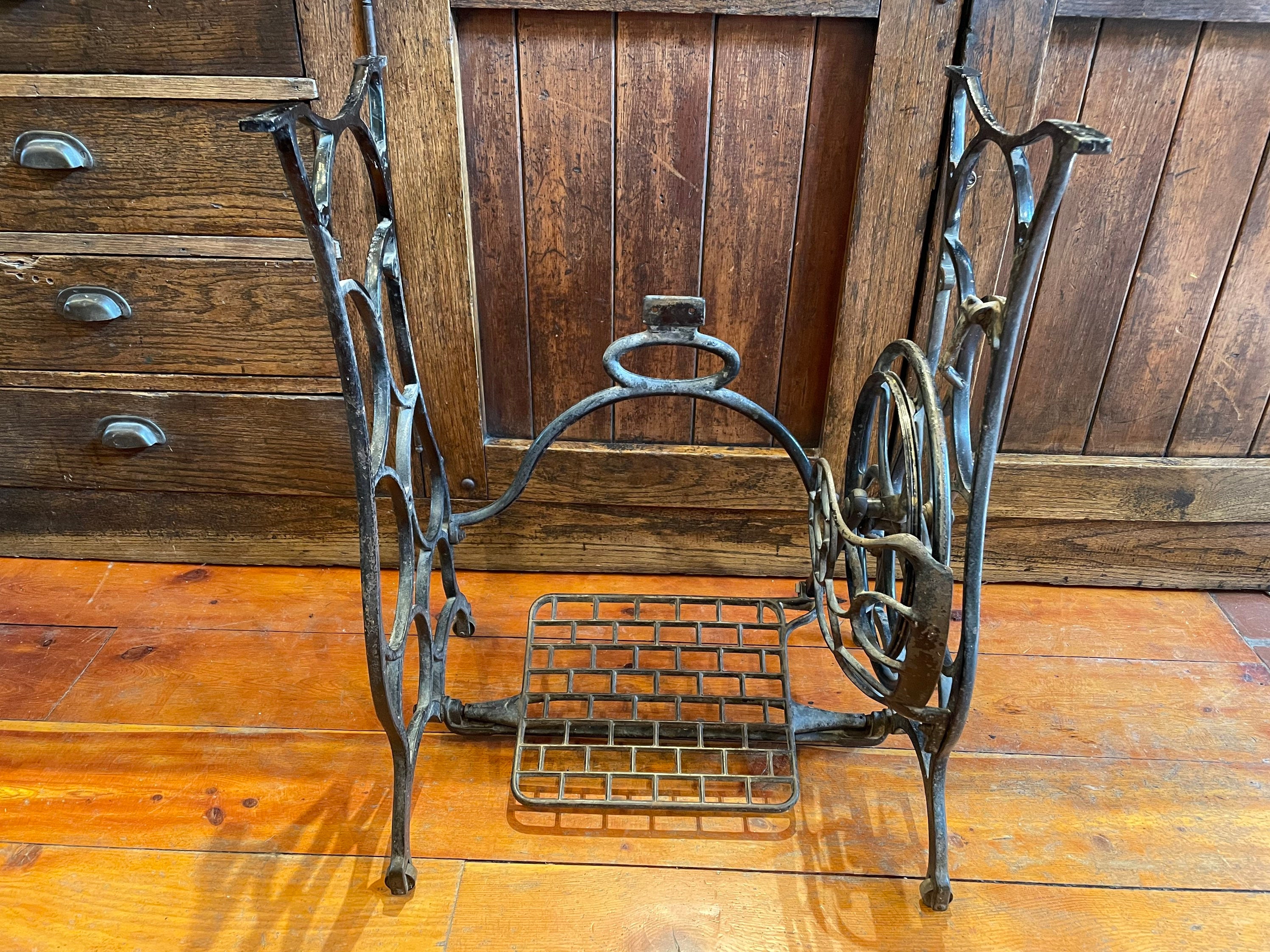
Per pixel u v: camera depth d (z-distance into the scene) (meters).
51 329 1.30
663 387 1.13
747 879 1.01
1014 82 1.09
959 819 1.09
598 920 0.97
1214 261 1.21
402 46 1.09
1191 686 1.29
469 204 1.21
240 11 1.08
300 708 1.23
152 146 1.16
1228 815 1.09
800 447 1.18
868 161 1.14
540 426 1.40
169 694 1.25
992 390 0.79
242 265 1.24
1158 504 1.39
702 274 1.26
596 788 1.13
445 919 0.97
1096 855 1.05
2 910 0.96
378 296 0.93
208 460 1.41
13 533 1.51
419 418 1.08
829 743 1.16
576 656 1.34
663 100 1.14
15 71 1.12
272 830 1.06
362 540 0.85
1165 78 1.10
